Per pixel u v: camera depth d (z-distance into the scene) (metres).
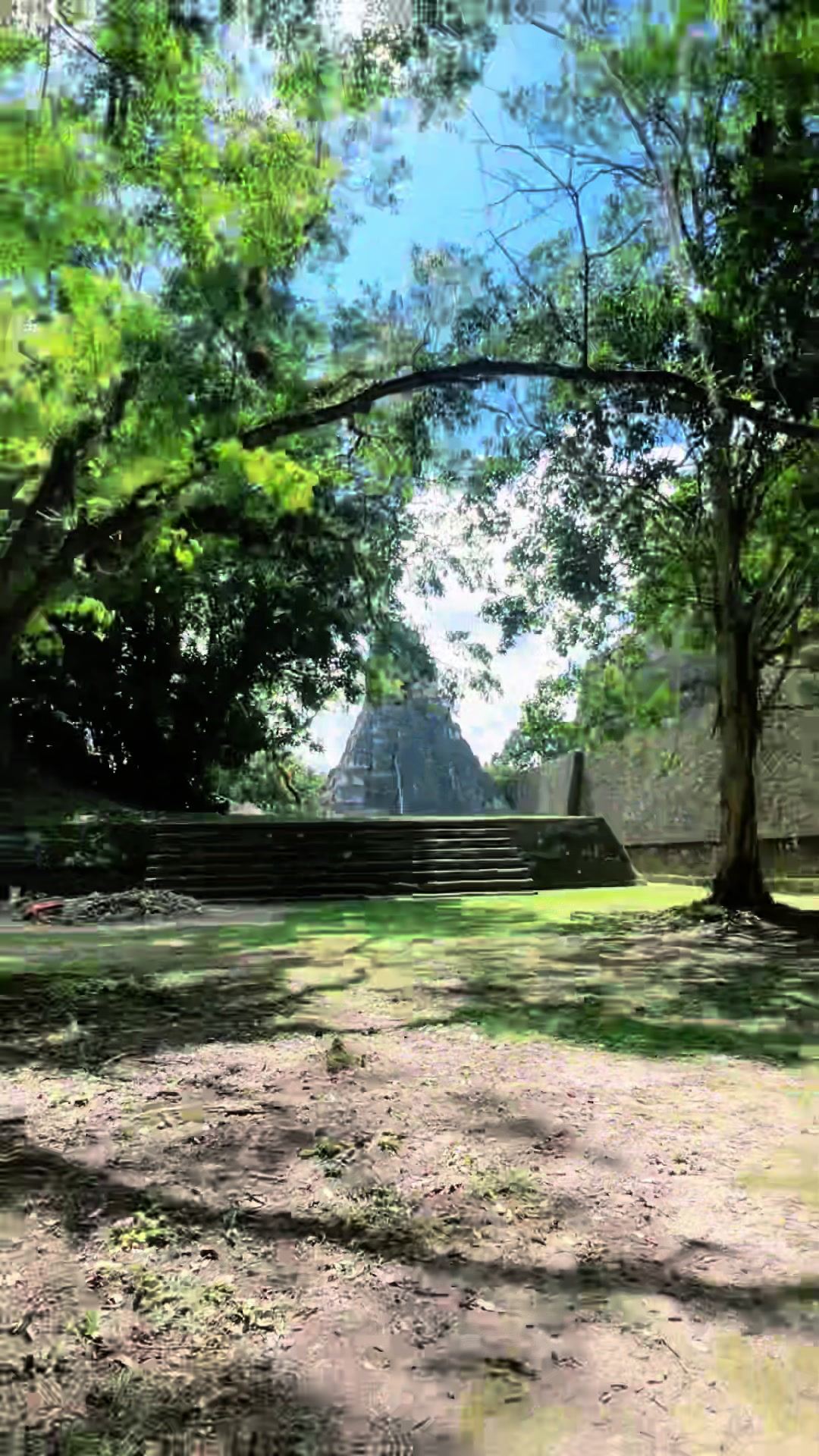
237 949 11.34
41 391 9.18
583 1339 2.90
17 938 12.37
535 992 8.61
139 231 9.46
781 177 9.56
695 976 9.47
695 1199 3.98
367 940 12.20
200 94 9.28
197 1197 3.97
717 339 11.09
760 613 13.83
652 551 15.27
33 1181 4.14
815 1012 7.73
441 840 19.83
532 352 12.30
